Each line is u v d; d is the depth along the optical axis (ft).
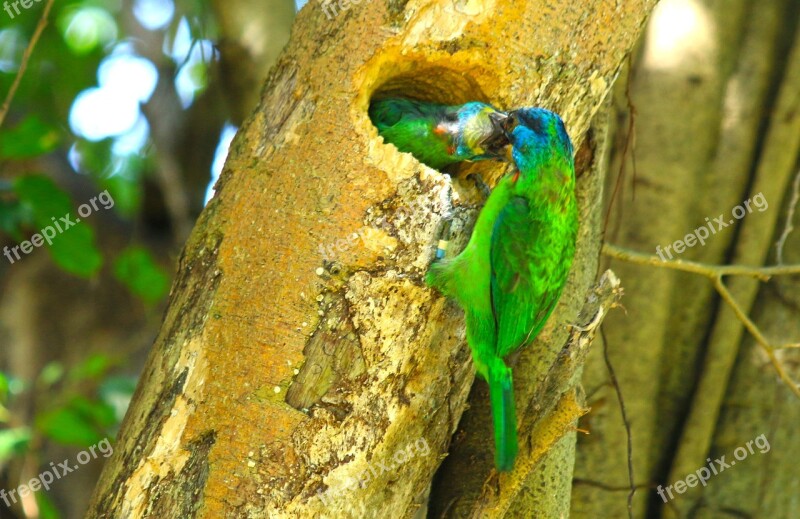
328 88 26.99
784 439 42.27
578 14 28.02
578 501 41.52
